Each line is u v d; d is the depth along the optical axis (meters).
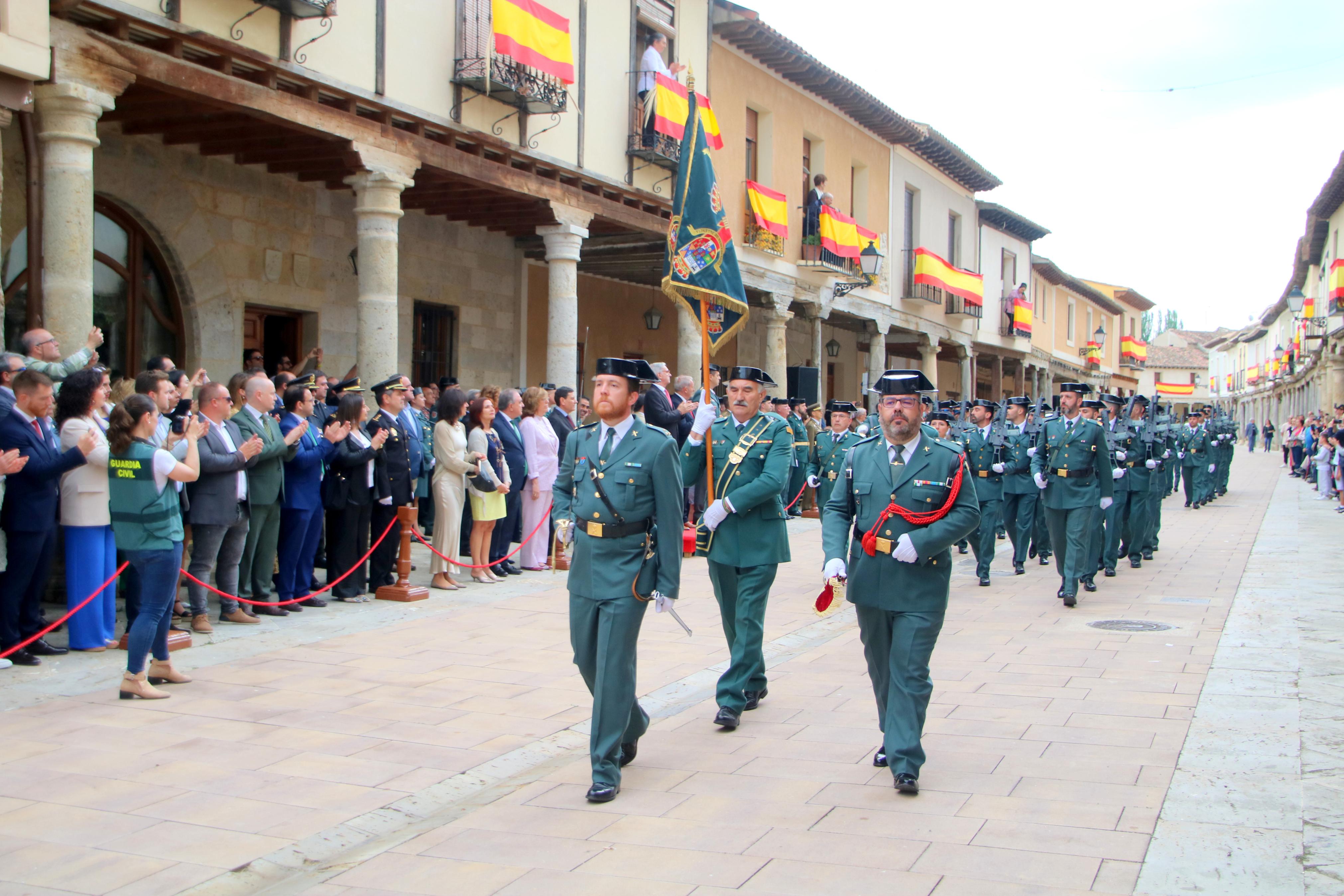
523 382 18.48
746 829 4.39
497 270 17.80
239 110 9.95
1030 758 5.28
